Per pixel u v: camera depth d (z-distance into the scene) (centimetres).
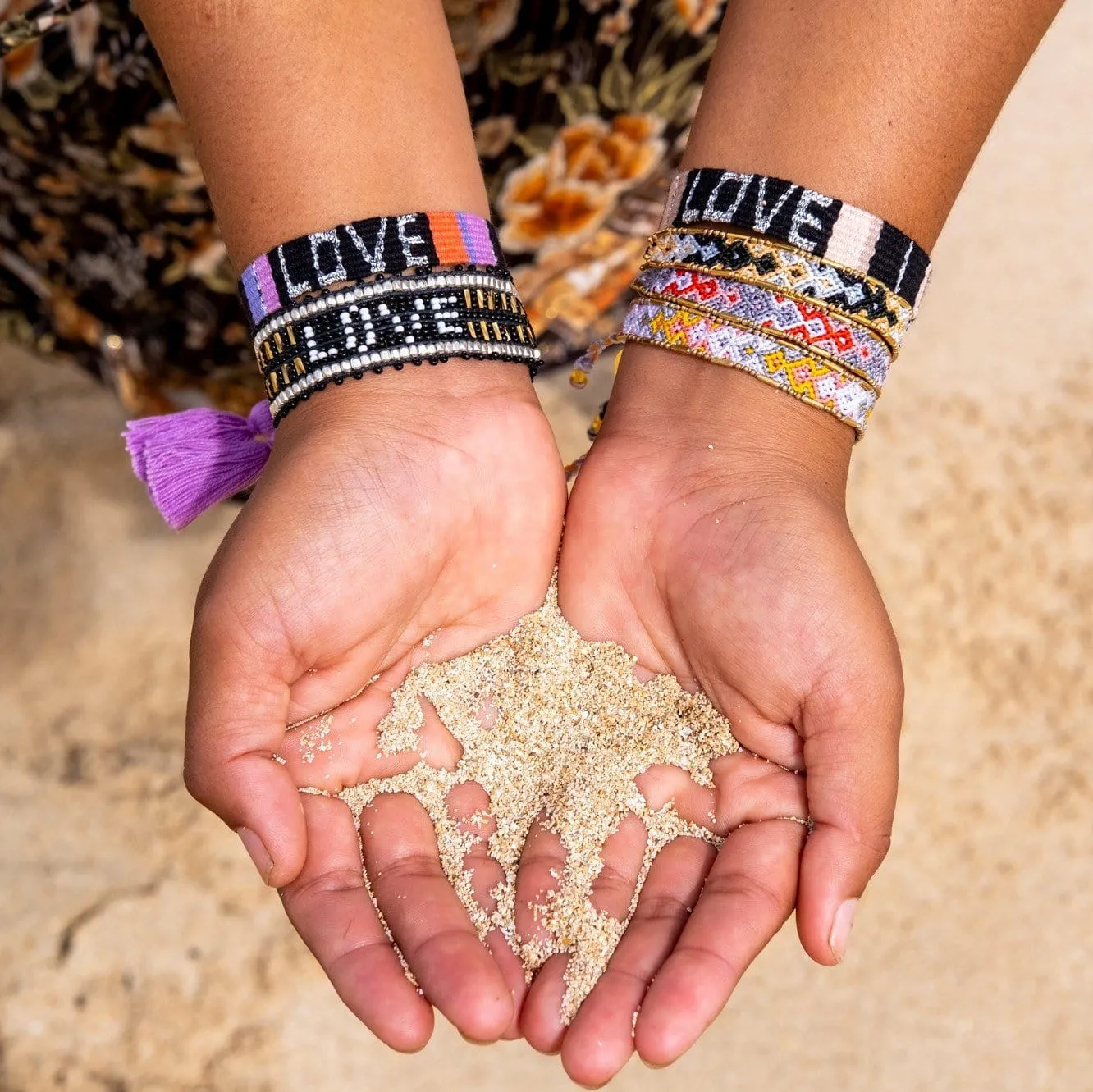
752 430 41
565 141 50
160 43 39
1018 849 59
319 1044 54
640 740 41
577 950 37
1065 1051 55
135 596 63
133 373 55
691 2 48
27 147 48
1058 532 65
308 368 40
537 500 42
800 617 39
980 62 40
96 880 57
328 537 39
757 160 41
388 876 38
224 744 38
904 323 41
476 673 42
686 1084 54
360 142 40
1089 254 76
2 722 61
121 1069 53
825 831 38
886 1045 55
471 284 41
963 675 62
